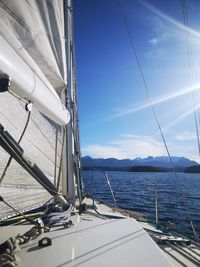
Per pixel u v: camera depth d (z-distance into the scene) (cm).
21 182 240
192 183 4872
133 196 2489
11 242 130
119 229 182
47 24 212
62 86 253
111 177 6731
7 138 131
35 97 153
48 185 193
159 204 2039
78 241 157
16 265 119
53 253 138
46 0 206
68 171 289
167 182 4972
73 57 452
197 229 984
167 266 125
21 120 247
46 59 215
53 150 311
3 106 222
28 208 246
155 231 274
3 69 114
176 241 228
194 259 192
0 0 163
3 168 216
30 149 260
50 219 181
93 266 124
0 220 213
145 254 138
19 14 178
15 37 175
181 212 1633
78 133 499
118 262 129
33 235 156
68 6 333
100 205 476
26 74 135
